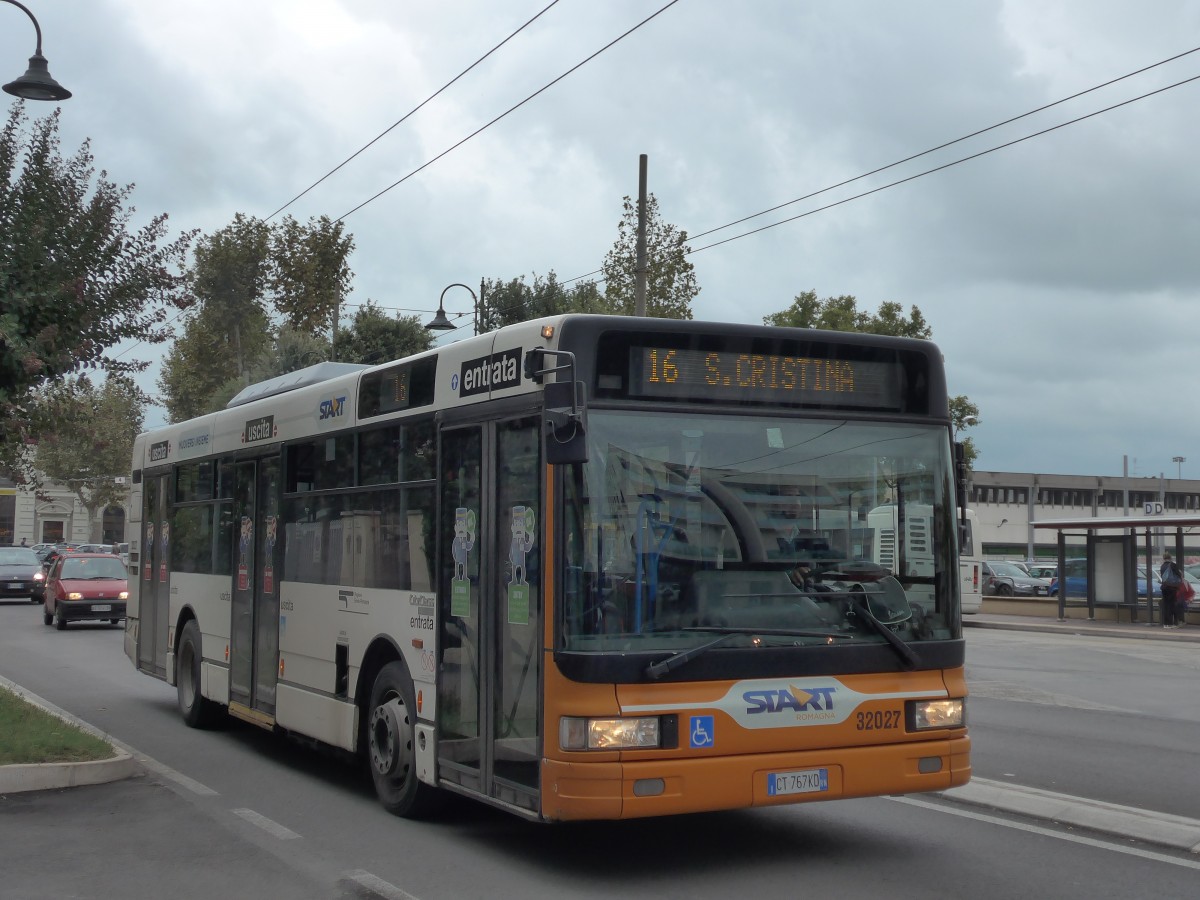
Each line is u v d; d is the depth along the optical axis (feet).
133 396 42.39
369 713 29.55
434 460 26.86
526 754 22.43
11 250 36.91
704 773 21.42
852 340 24.30
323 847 25.49
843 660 22.80
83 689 54.60
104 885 22.68
